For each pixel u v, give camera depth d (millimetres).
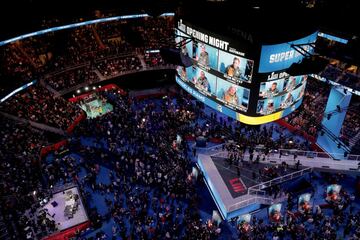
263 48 17734
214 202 26969
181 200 26812
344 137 32469
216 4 21703
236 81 19547
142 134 33625
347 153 28547
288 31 18516
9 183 25969
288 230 23656
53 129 34125
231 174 27594
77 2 46156
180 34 22141
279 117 21266
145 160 30281
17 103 35938
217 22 19750
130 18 49719
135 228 24062
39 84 40188
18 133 31578
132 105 41844
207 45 20234
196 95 22641
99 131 34812
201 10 21234
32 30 41250
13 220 23703
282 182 26562
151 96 44250
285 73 19359
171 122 36156
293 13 20578
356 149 31094
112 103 42156
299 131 34969
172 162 29875
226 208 24359
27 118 34406
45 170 28984
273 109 20469
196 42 20891
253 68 18469
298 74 18344
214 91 21172
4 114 33906
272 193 25922
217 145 31875
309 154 30344
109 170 30000
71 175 28891
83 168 30328
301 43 18922
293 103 21797
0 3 39719
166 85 47781
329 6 32094
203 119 37750
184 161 29938
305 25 19438
